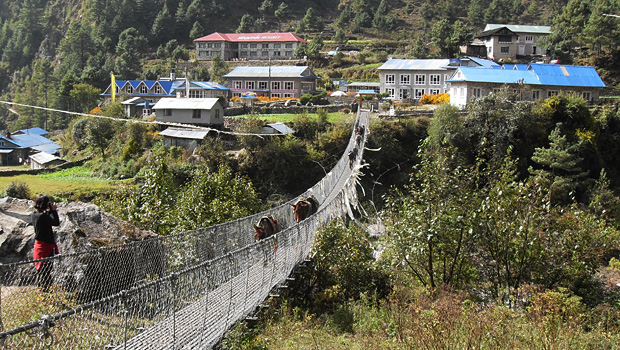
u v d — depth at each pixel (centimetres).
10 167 5541
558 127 4259
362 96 6247
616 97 5612
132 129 4856
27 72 11031
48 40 11944
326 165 4272
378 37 11438
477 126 4328
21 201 1260
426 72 6719
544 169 4116
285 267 1304
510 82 5241
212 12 12219
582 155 4209
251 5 12950
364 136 3638
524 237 1595
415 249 1570
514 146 4269
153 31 11406
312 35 11488
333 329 1284
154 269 1132
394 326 1160
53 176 4581
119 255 1043
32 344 629
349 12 12550
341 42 10838
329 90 7750
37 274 899
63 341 645
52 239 937
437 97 5944
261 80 7288
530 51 8525
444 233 1573
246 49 9862
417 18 12438
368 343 1103
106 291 1004
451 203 1576
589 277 1703
